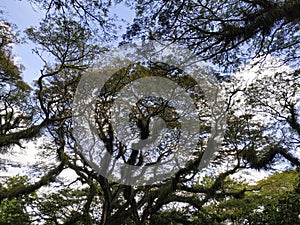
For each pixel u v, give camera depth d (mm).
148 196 14344
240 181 17578
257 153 13273
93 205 17328
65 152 14461
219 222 15836
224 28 8500
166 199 14891
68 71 13344
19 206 16016
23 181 17047
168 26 9008
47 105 12898
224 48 8828
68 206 16922
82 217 15633
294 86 13203
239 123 13320
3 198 13562
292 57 10531
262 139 13562
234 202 15398
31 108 15797
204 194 15844
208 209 16969
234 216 15539
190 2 8828
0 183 16578
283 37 9430
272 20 7543
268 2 7742
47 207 16375
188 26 9070
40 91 12773
